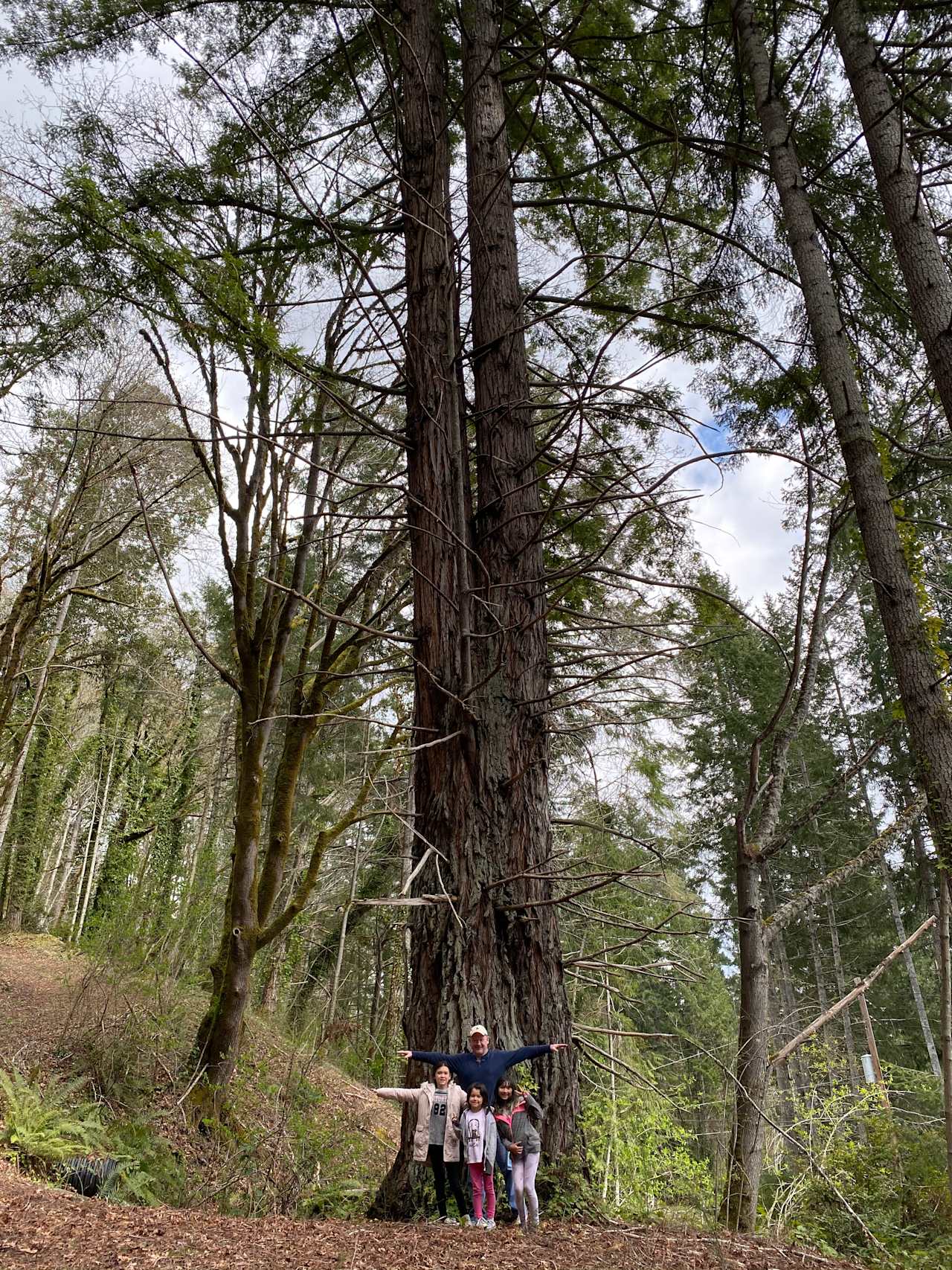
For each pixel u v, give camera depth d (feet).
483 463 24.13
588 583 30.55
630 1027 42.96
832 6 22.72
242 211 30.42
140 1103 27.73
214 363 31.30
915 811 22.58
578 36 28.04
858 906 78.07
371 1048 49.93
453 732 20.95
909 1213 23.82
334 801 57.06
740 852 23.62
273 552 35.83
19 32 26.78
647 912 45.44
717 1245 14.32
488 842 20.15
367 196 25.31
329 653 36.32
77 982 39.91
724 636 21.36
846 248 28.17
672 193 31.81
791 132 25.21
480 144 26.48
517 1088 17.54
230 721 66.69
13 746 67.67
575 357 33.91
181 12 27.99
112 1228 14.71
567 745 35.04
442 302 24.39
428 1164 18.26
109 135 27.43
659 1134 25.32
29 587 49.90
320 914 59.88
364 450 39.06
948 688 20.26
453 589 22.27
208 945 39.91
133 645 71.92
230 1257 13.16
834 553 29.81
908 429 28.09
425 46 26.99
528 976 19.39
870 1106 29.58
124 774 75.41
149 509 49.44
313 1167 24.88
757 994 21.90
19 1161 20.40
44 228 25.58
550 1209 17.12
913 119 24.99
